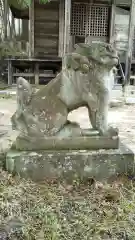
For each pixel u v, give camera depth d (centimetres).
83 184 212
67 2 816
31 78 968
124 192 198
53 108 218
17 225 157
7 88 848
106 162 217
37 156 212
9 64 895
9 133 356
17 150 225
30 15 974
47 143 222
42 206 176
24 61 932
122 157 219
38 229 153
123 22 1020
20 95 222
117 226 158
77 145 224
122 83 866
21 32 1407
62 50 1009
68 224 159
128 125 427
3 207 174
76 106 223
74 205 179
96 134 226
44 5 977
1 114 496
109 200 186
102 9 1012
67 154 214
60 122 221
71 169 215
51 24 995
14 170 215
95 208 176
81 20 1013
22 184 204
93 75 210
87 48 207
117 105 629
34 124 219
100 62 206
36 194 192
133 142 328
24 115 221
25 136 223
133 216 169
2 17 1054
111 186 208
